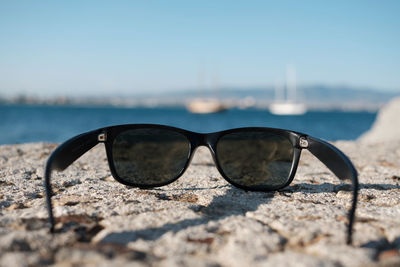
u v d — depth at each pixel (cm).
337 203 23
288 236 17
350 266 14
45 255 15
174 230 18
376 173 33
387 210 21
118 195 24
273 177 25
